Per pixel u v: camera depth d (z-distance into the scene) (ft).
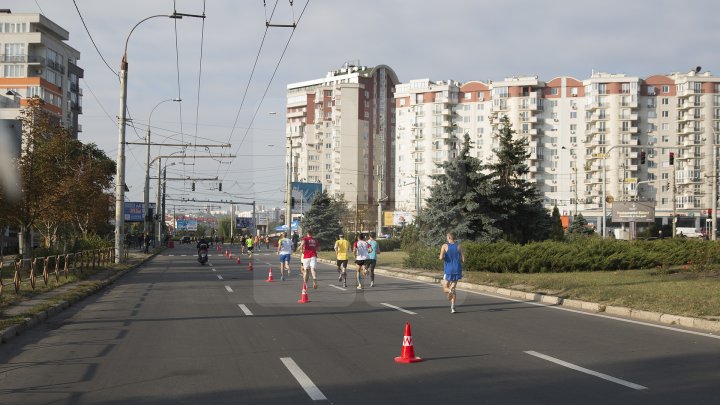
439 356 32.32
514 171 114.11
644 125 331.57
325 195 230.27
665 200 328.49
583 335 38.88
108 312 52.26
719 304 47.14
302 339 37.83
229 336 39.19
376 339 37.73
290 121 476.13
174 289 74.54
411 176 320.29
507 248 90.33
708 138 324.80
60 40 260.01
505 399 23.88
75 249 111.75
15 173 82.64
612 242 93.61
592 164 331.77
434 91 363.97
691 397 23.97
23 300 55.67
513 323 44.42
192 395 24.93
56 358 32.68
